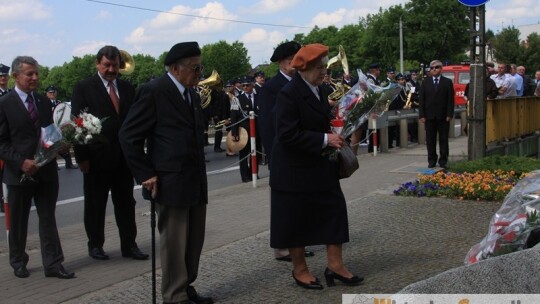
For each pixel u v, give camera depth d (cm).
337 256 504
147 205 976
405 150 1523
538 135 1480
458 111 1931
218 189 1077
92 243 633
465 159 1198
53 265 567
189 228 486
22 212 570
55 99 1588
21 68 562
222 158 1670
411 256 579
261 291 505
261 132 568
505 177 912
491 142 1174
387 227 698
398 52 5509
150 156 468
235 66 5859
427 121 1125
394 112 1545
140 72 4900
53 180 572
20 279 568
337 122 488
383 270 539
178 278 467
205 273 562
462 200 827
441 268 536
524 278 233
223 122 1661
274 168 495
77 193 1141
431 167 1132
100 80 615
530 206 368
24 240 577
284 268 568
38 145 551
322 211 494
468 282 233
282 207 492
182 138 462
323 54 479
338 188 502
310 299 478
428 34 5272
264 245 651
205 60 5816
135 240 660
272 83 567
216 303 482
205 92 1675
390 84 491
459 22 5259
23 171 547
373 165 1235
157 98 460
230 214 823
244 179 1159
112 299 501
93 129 539
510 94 1493
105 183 627
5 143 556
